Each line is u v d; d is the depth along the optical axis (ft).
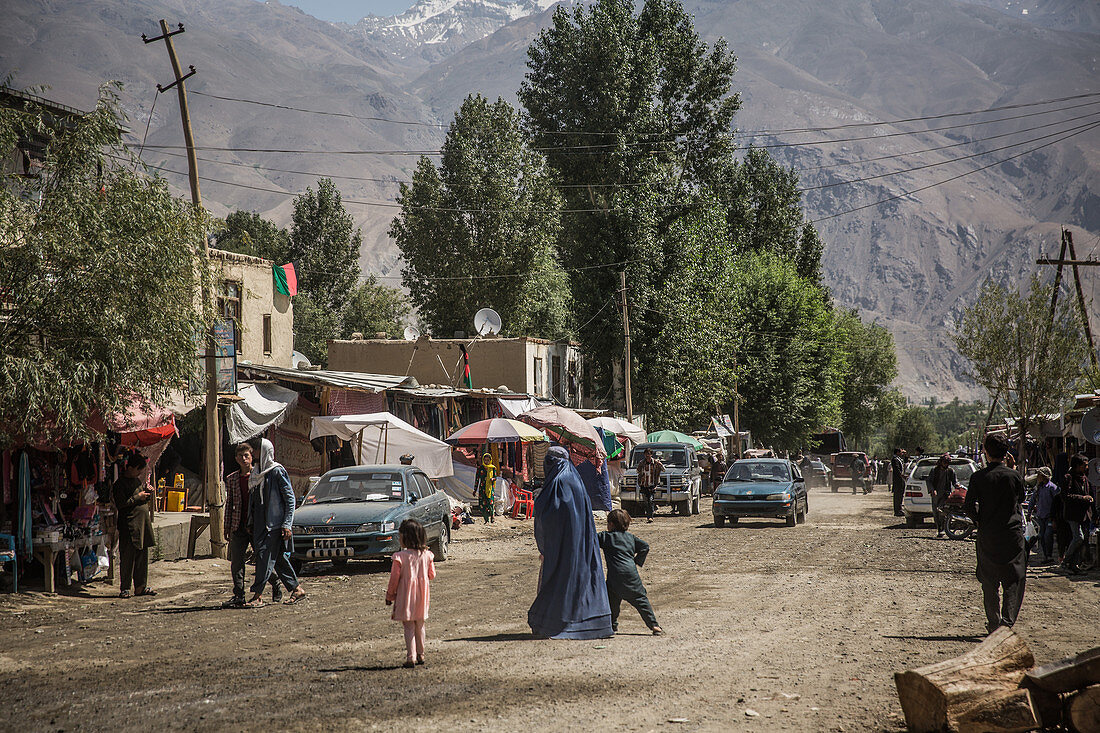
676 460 100.99
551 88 139.13
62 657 27.50
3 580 41.06
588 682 24.02
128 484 41.14
